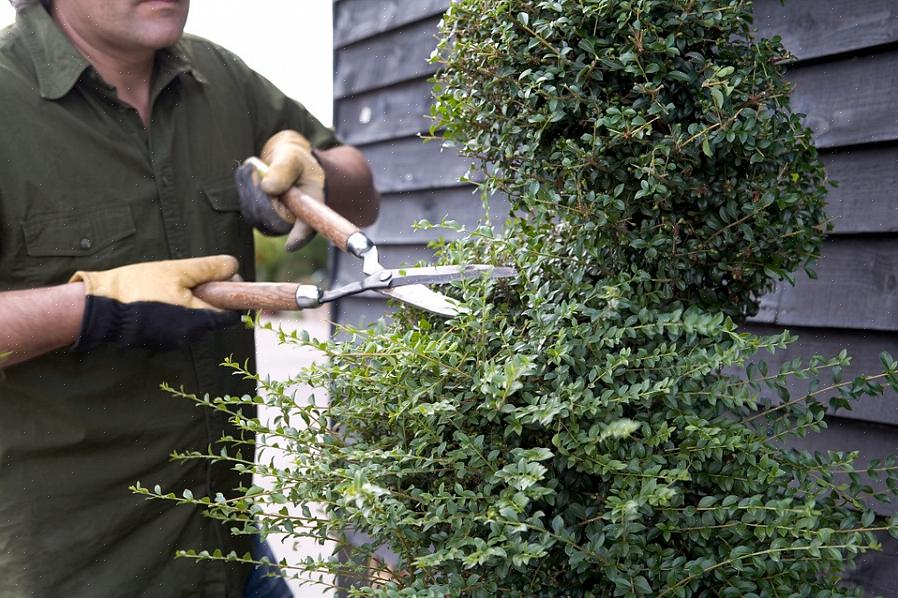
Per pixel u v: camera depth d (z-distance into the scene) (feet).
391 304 4.64
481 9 4.07
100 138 5.06
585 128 4.01
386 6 9.53
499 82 4.01
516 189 4.28
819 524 3.78
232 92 5.90
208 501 3.76
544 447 3.71
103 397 4.94
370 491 3.10
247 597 5.73
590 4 3.78
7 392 4.82
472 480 3.75
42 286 4.96
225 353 5.39
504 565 3.37
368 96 9.93
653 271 4.06
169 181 5.30
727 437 3.62
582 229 3.93
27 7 5.04
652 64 3.71
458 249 4.15
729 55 4.00
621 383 3.82
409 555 3.70
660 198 3.82
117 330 4.42
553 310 3.93
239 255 5.70
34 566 4.89
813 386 3.93
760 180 3.94
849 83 5.66
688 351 3.83
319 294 4.37
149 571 5.14
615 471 3.48
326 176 5.79
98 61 5.08
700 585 3.74
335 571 3.84
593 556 3.37
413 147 9.37
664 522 3.63
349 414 3.84
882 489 5.43
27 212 4.84
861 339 5.65
